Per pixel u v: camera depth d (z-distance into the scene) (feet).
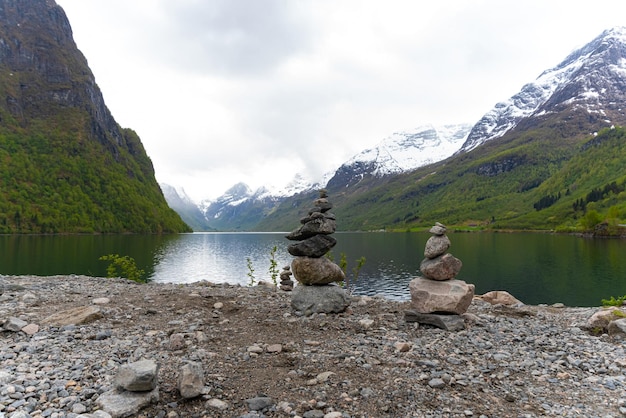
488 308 57.72
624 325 41.75
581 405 25.04
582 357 34.50
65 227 527.40
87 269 185.68
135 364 24.08
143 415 21.91
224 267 236.22
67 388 24.41
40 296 52.34
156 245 385.91
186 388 23.68
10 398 22.67
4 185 547.08
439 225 45.16
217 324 41.42
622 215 540.11
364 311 49.16
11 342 33.35
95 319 40.98
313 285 47.73
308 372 28.68
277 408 23.17
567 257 262.47
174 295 54.29
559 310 62.18
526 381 28.94
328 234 48.62
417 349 34.47
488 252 306.76
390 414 23.02
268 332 38.96
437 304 42.11
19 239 392.27
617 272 200.44
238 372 28.43
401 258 285.02
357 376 28.14
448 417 22.86
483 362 32.17
